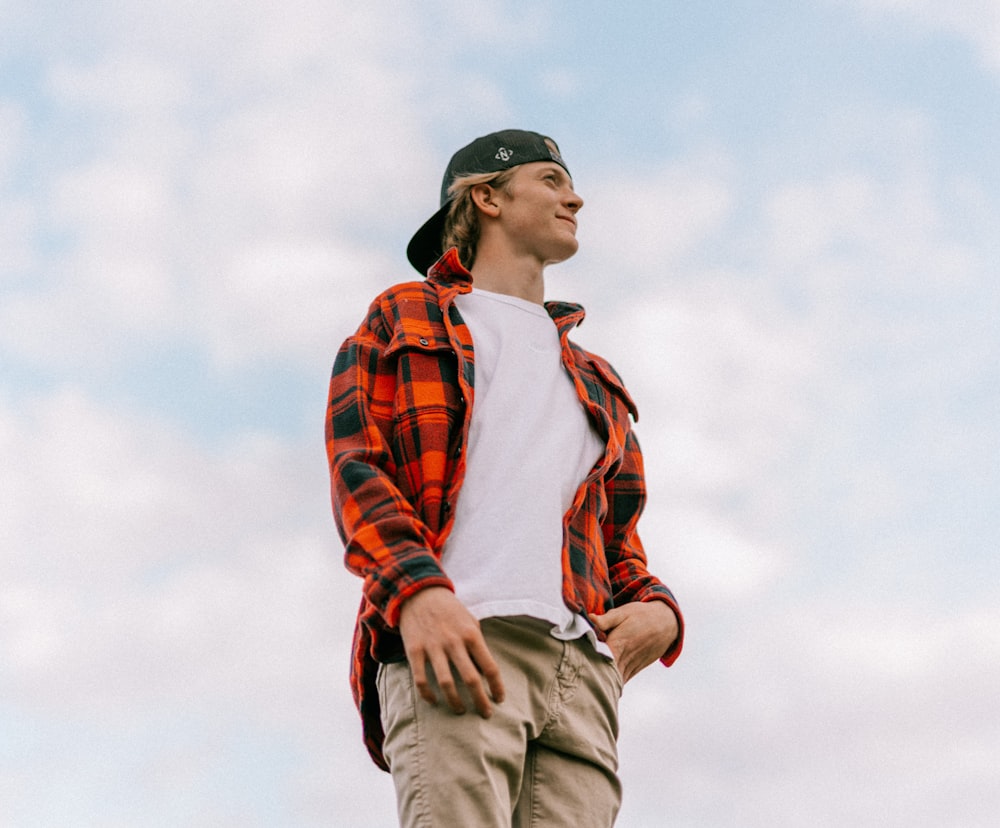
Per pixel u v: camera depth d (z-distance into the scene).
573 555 2.82
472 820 2.42
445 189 3.38
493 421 2.84
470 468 2.76
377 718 2.76
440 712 2.48
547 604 2.63
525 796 2.62
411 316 2.92
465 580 2.61
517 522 2.70
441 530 2.67
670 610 2.93
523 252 3.22
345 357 2.90
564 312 3.21
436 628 2.40
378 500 2.57
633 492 3.20
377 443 2.72
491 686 2.40
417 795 2.46
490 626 2.59
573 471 2.87
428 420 2.77
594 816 2.64
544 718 2.62
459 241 3.29
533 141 3.33
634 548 3.17
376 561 2.48
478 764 2.44
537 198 3.24
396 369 2.86
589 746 2.65
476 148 3.34
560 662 2.64
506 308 3.08
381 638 2.62
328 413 2.82
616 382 3.20
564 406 2.96
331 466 2.70
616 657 2.79
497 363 2.94
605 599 2.88
